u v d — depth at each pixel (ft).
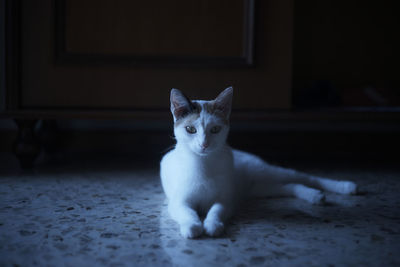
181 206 2.38
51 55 3.56
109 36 3.57
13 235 2.22
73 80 3.60
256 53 3.61
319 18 4.67
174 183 2.51
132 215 2.52
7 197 2.84
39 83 3.59
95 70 3.59
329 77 4.77
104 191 3.04
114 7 3.55
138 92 3.64
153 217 2.49
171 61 3.61
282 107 3.69
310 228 2.33
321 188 3.05
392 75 4.79
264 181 2.99
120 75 3.61
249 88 3.66
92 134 4.71
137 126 4.72
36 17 3.51
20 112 3.47
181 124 2.45
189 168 2.42
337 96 4.31
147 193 3.00
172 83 3.64
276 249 2.09
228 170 2.50
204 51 3.63
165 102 3.66
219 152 2.48
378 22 4.69
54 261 1.97
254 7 3.53
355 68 4.78
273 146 4.75
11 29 3.48
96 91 3.62
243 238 2.20
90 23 3.55
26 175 3.49
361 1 4.65
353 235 2.24
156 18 3.58
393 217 2.50
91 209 2.62
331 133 4.77
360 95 4.40
